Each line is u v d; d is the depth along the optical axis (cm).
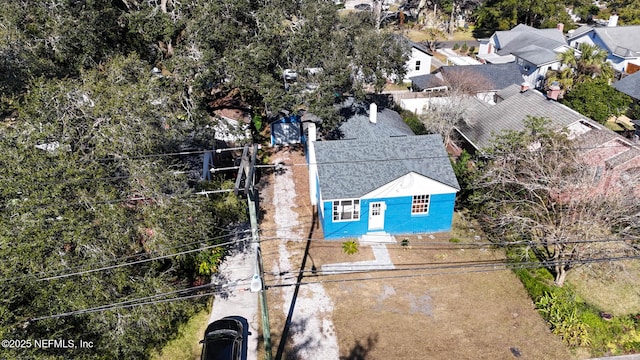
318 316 1898
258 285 1218
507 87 3578
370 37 2608
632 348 1734
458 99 3209
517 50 4841
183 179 1741
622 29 5016
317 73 2519
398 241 2323
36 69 2183
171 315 1669
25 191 1444
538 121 2266
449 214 2353
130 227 1543
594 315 1838
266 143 3350
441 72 3981
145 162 1631
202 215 1734
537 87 4438
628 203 1962
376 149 2389
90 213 1488
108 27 2711
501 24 6384
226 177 2845
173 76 2488
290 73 2923
